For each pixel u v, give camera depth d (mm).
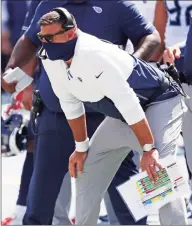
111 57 12859
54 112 15391
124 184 13445
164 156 13445
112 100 12828
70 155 15469
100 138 14125
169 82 13633
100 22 15266
